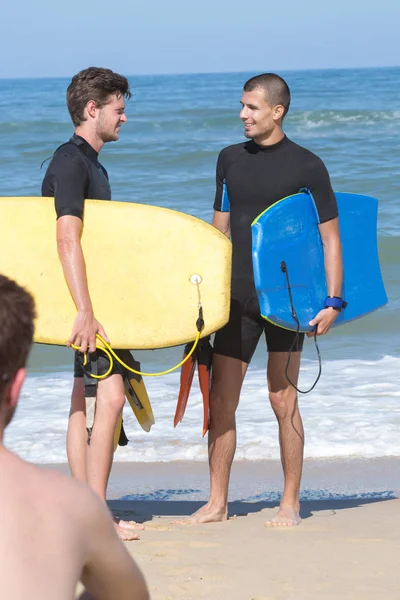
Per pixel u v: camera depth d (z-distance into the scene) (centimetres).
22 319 518
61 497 511
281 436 1664
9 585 471
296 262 1577
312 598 1213
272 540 1516
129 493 2072
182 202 6938
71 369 3291
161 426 2581
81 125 1511
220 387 1639
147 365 3378
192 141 11400
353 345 3547
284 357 1619
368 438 2441
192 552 1428
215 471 1689
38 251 1504
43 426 2584
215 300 1483
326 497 2005
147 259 1500
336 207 1600
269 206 1576
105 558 528
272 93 1544
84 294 1453
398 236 5303
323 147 10406
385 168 8281
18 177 8531
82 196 1483
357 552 1439
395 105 17250
